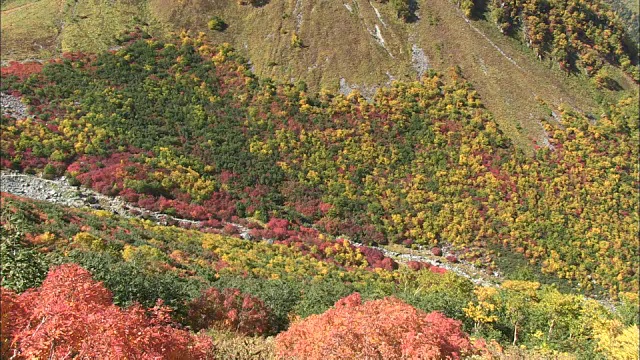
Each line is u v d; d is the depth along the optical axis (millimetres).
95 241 38094
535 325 37156
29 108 67688
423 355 15609
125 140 67188
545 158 74562
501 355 26609
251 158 69938
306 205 66375
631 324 39438
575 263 63562
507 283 52656
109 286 26859
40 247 33500
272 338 23359
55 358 11148
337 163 70750
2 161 59531
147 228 52625
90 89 73000
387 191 68688
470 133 75938
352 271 55750
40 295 12656
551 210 68250
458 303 37312
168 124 71562
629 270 63281
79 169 62000
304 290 39500
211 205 63531
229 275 42969
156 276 31672
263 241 59625
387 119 77312
